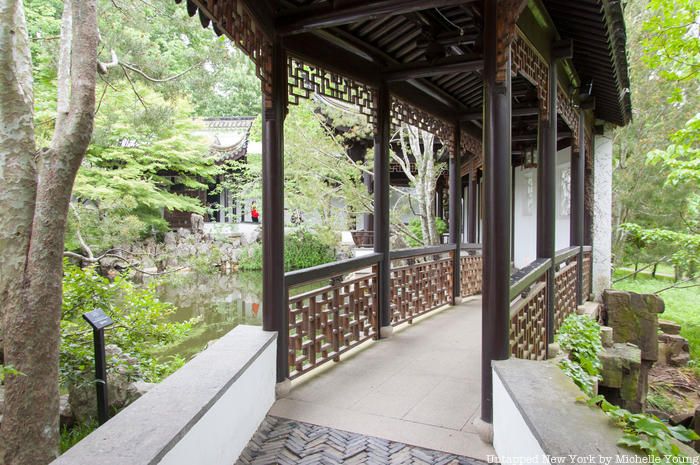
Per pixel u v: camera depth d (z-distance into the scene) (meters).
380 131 4.27
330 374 3.46
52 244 3.00
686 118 10.06
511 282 2.73
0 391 3.44
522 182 9.82
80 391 3.42
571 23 3.72
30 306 2.91
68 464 1.37
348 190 8.56
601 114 7.15
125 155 11.21
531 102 5.31
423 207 8.71
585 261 6.86
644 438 1.59
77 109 3.10
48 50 5.55
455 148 5.85
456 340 4.39
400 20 3.47
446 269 6.04
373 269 4.44
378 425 2.62
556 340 4.12
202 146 12.78
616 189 10.51
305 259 11.98
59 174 3.04
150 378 3.83
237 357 2.43
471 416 2.74
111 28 5.47
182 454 1.64
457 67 3.77
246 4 2.52
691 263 9.11
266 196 3.01
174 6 6.21
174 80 6.48
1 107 3.09
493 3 2.51
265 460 2.26
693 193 9.10
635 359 5.05
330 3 2.81
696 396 6.52
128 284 4.22
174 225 16.12
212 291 11.49
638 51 10.28
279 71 3.00
